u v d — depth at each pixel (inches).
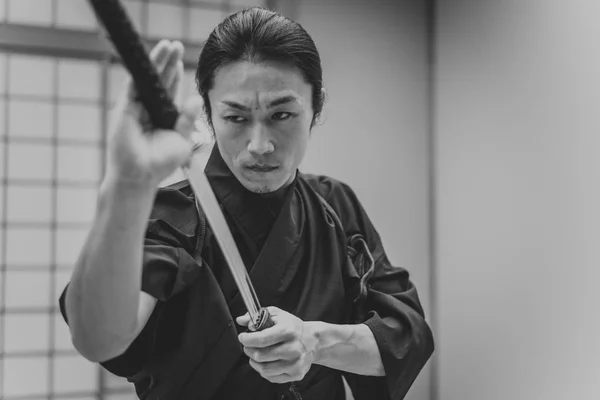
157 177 23.8
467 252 110.0
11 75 100.5
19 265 101.0
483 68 105.4
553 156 88.0
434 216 120.1
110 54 103.1
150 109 23.5
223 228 28.9
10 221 100.7
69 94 103.2
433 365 118.7
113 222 24.2
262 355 31.2
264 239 38.6
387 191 120.2
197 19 111.5
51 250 102.7
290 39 33.7
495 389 101.4
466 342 109.9
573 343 83.8
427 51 121.8
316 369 39.2
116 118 22.9
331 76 117.3
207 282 36.0
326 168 117.2
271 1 114.6
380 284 42.9
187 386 35.9
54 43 100.4
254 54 32.9
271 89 32.9
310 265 39.8
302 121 34.6
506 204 99.1
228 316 36.0
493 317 102.3
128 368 35.4
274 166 34.7
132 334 28.0
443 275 117.3
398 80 120.6
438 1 118.9
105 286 25.3
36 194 102.0
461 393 110.9
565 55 86.0
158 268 32.9
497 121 101.6
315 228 40.8
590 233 80.7
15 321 100.6
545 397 89.3
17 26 99.0
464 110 110.9
